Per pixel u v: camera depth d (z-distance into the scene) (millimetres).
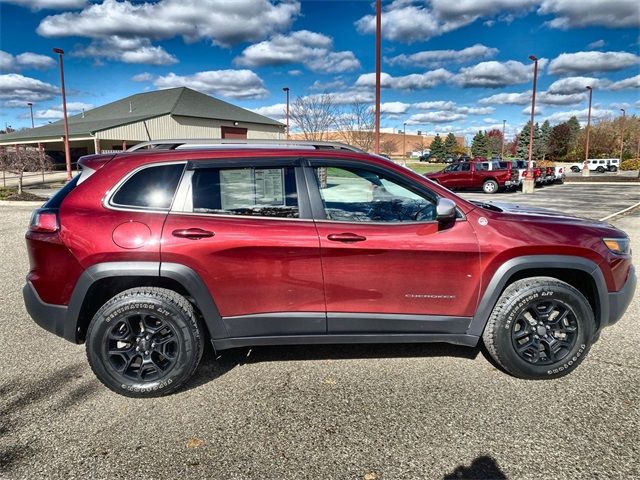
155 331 3205
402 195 3373
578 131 73938
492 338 3367
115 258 3084
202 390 3299
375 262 3229
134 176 3230
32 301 3209
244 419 2928
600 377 3430
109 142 34781
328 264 3209
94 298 3318
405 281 3270
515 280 3496
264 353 3902
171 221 3141
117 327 3172
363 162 3363
